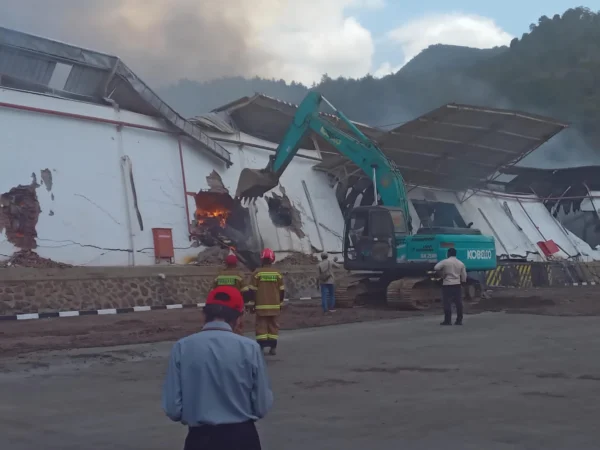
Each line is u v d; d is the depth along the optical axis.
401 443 6.67
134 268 24.91
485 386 9.36
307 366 11.31
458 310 17.30
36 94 25.36
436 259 22.34
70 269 23.02
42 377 10.77
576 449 6.37
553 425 7.23
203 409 4.07
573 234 51.62
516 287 37.38
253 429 4.19
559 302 24.78
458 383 9.61
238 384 4.12
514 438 6.75
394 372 10.60
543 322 17.62
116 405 8.72
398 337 14.98
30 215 23.86
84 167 26.03
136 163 27.89
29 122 24.86
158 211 27.97
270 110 35.03
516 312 20.88
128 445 6.88
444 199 43.34
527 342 13.72
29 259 23.20
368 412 8.00
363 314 20.91
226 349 4.16
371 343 14.04
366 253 23.38
